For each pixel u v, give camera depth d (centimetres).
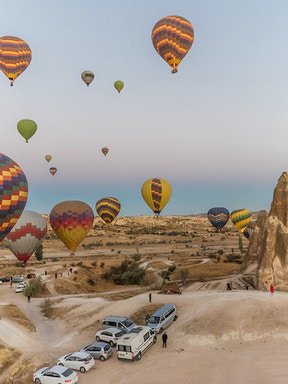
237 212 11350
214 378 2961
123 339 3406
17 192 4944
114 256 13038
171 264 9812
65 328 4650
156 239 19538
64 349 3812
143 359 3409
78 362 3209
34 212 7012
